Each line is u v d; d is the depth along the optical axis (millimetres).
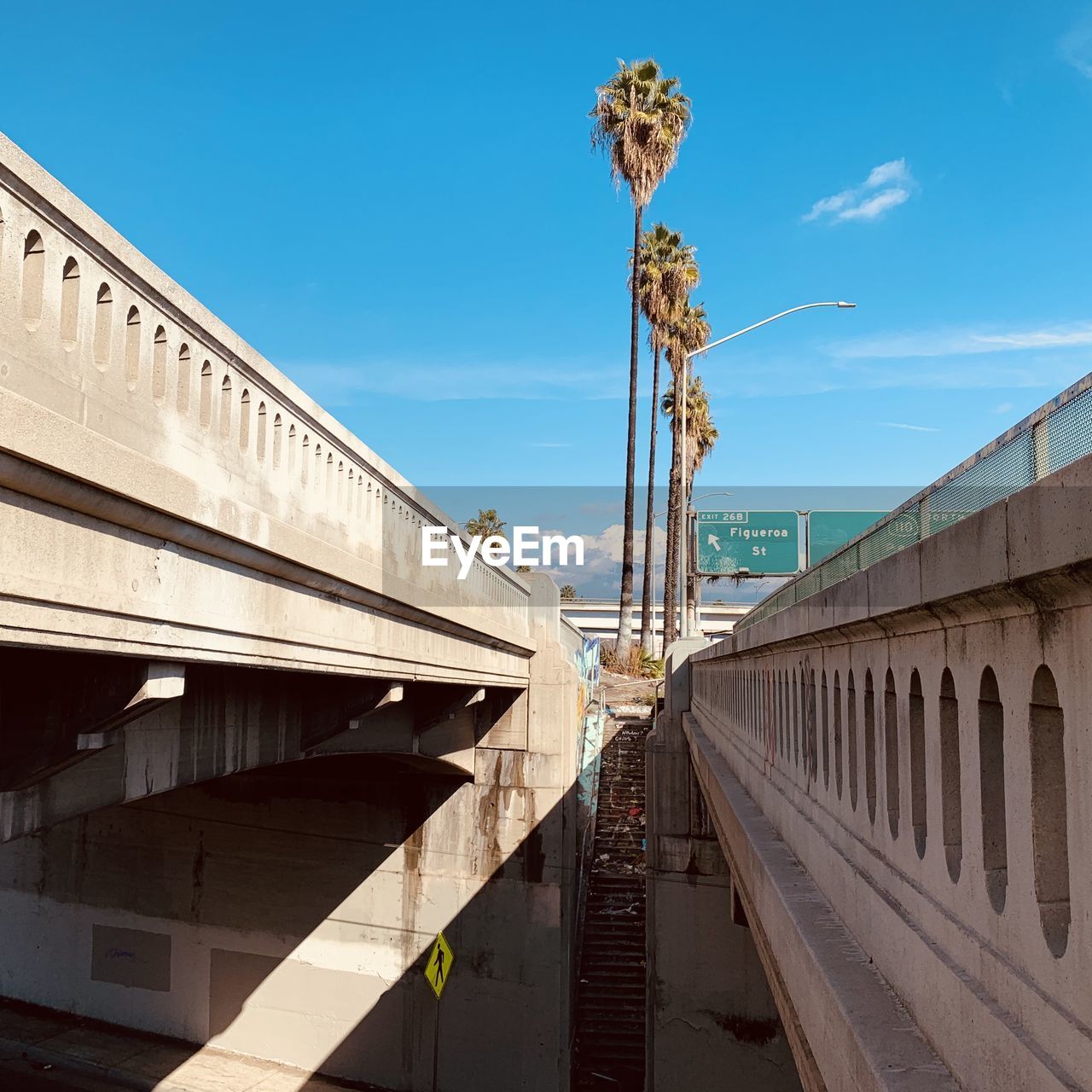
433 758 17812
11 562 4789
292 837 21438
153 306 5867
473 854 20328
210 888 21938
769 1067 17469
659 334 41562
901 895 4336
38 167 4656
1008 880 3166
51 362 4902
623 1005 21375
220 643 7086
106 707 6445
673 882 18219
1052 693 2922
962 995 3354
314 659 9023
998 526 2900
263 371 7238
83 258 5172
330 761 19625
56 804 7145
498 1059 19641
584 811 23906
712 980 17844
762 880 6906
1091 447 2854
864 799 5102
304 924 21109
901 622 4250
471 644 15586
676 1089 17703
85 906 23172
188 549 6504
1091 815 2564
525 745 20406
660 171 35500
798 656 7277
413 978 20281
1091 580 2451
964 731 3586
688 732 17797
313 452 8484
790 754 7598
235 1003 21422
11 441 4410
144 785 8211
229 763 9906
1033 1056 2777
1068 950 2695
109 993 22594
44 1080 20156
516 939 19922
